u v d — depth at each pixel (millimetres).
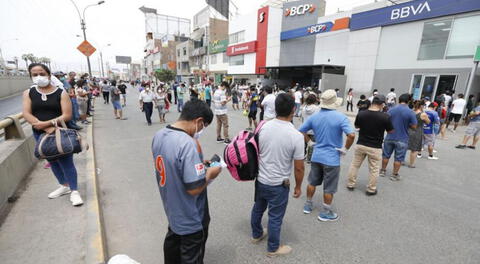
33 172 4098
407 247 2814
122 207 3537
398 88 14484
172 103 17344
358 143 4062
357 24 16203
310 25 20391
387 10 14383
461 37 11742
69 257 2254
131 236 2900
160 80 48625
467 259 2643
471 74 10805
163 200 1795
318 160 3203
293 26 23641
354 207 3699
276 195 2402
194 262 1866
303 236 2977
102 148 6434
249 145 2355
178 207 1710
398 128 4539
